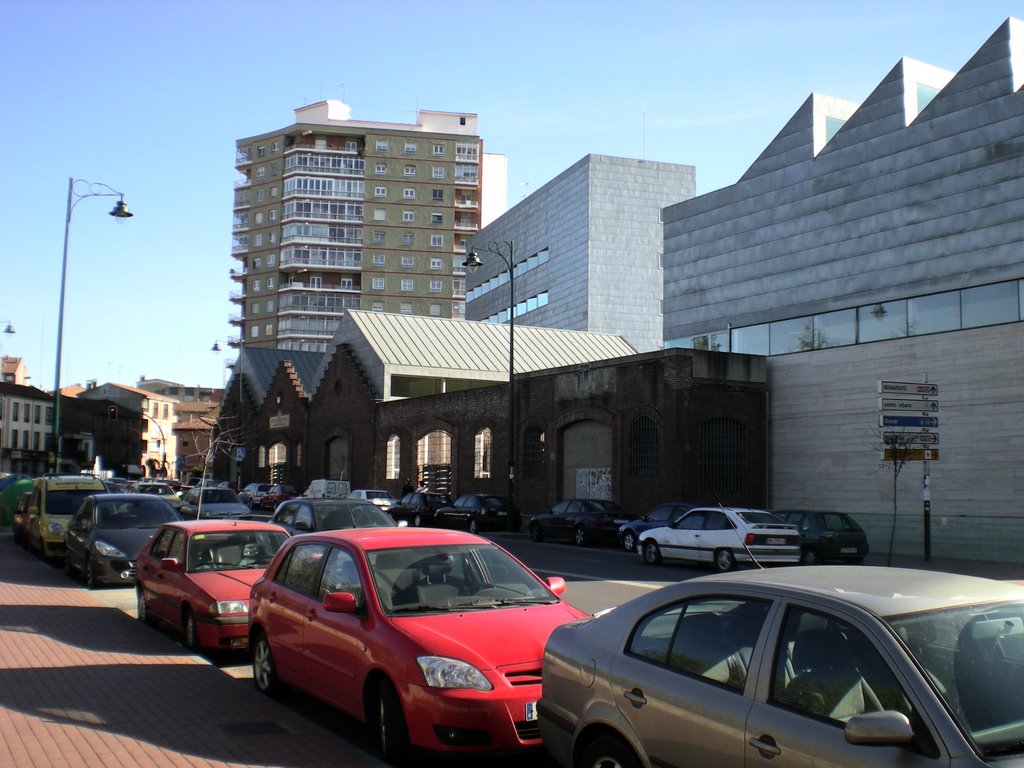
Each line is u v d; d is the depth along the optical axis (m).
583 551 27.38
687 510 24.48
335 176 105.06
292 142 108.00
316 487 39.84
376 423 50.06
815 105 34.59
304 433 59.31
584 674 5.16
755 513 21.80
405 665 6.30
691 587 4.90
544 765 6.76
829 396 30.81
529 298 78.50
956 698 3.61
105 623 12.05
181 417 118.06
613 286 68.88
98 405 92.75
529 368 52.12
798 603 4.27
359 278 105.06
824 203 33.53
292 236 104.12
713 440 31.64
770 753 4.00
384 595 7.06
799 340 34.03
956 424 26.88
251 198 108.69
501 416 40.59
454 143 107.81
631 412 32.81
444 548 7.76
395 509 39.28
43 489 21.28
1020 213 26.89
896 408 22.94
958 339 27.03
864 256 31.72
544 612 7.14
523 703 6.11
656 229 70.50
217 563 11.21
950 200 28.98
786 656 4.21
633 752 4.78
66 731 6.82
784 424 32.31
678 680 4.60
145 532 16.30
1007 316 26.91
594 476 34.91
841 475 30.14
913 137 30.39
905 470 28.17
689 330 39.34
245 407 69.19
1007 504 25.36
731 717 4.23
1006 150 27.48
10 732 6.75
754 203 36.72
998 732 3.51
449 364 50.75
